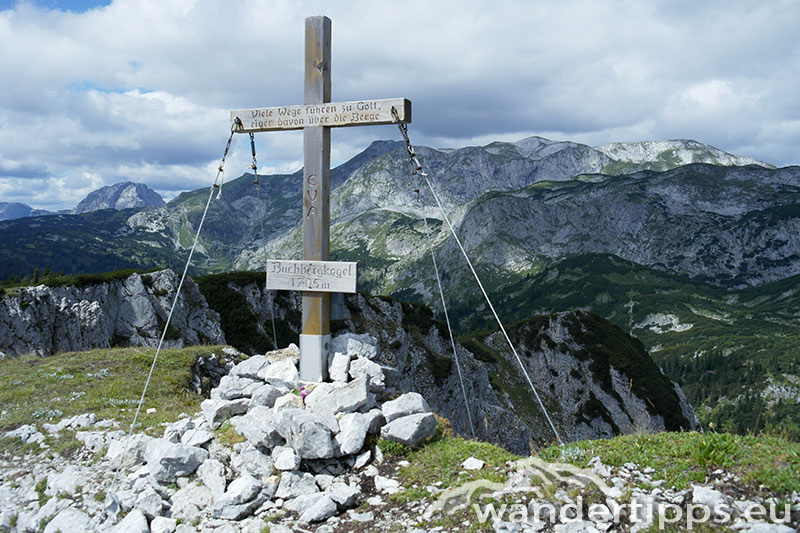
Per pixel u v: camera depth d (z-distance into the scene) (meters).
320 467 9.73
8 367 19.23
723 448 8.08
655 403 114.38
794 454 7.54
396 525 7.80
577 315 131.62
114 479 9.73
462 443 10.34
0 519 8.95
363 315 79.38
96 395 15.55
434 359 85.50
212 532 8.13
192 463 9.89
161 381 17.41
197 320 64.88
